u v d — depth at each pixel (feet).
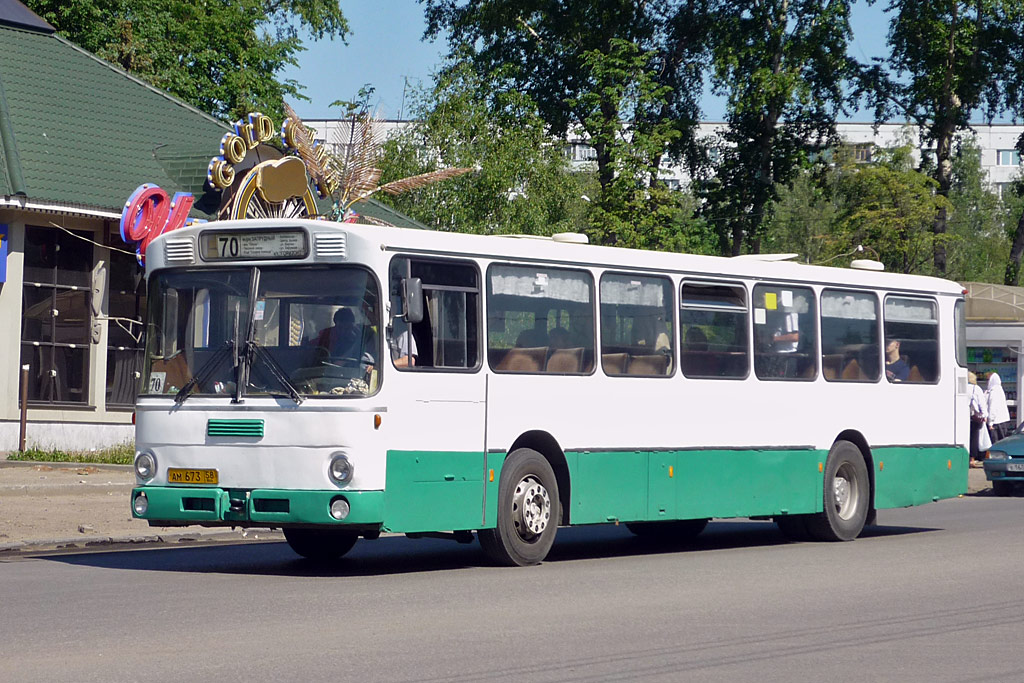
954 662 31.42
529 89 188.65
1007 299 133.28
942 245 192.24
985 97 193.36
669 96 192.65
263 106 179.01
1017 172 420.77
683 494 56.49
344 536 54.08
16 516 63.77
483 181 151.53
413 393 46.98
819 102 190.90
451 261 48.85
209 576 46.88
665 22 193.26
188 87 166.61
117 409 101.09
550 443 52.08
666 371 56.29
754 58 186.39
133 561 52.03
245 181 102.27
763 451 59.88
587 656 31.63
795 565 51.62
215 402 47.09
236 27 181.16
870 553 56.49
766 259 62.03
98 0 156.66
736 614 38.47
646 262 55.98
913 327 67.67
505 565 50.75
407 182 116.16
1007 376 135.23
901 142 258.37
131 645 32.40
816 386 62.49
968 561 52.85
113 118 108.88
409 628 35.40
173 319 48.52
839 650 32.83
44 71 109.09
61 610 38.04
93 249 99.86
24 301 96.32
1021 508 83.82
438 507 47.73
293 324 46.80
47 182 95.20
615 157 165.07
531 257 51.62
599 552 57.77
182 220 97.30
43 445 95.45
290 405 46.03
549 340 52.03
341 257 46.42
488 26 188.55
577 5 184.24
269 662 30.37
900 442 66.33
